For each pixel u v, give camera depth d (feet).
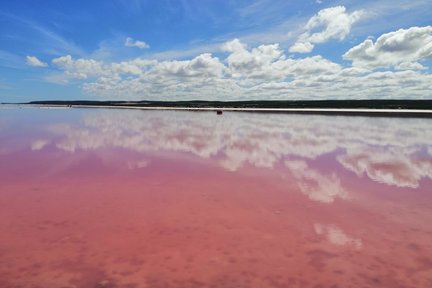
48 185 19.21
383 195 18.01
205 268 10.52
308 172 23.18
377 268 10.59
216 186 19.42
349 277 10.10
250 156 28.89
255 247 11.89
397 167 24.90
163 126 58.13
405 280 9.95
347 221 14.32
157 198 17.07
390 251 11.68
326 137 41.37
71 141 37.52
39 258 10.98
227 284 9.72
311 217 14.74
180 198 17.12
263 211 15.40
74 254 11.26
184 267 10.56
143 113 114.62
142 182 20.13
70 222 13.83
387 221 14.37
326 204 16.47
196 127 55.77
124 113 115.03
